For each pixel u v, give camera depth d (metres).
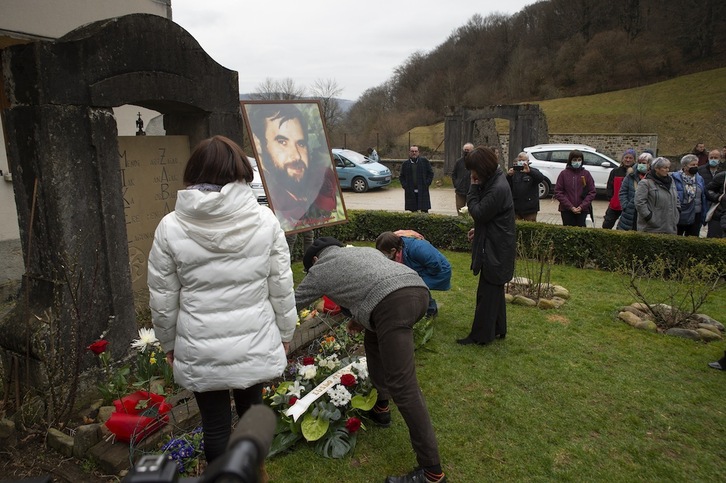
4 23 5.43
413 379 2.38
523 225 7.04
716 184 6.96
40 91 2.90
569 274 6.37
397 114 44.19
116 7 6.84
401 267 2.51
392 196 16.59
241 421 0.80
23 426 2.80
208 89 4.06
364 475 2.53
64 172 3.05
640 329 4.50
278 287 2.18
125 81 3.35
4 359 3.20
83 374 3.18
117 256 3.40
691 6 44.88
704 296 4.58
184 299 2.05
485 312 4.00
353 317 2.52
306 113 4.90
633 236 6.38
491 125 22.73
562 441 2.84
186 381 2.07
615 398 3.31
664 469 2.61
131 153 3.93
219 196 1.91
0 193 5.34
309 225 4.80
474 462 2.66
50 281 3.09
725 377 3.61
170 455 2.48
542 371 3.67
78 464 2.58
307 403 2.68
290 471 2.55
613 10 49.19
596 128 31.97
